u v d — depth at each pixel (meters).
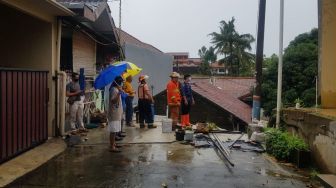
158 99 24.44
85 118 13.38
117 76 9.40
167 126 12.53
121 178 7.36
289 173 7.97
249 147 10.35
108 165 8.30
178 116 13.39
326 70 10.34
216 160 8.97
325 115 8.30
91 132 12.33
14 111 8.32
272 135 9.74
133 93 13.88
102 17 14.11
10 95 8.11
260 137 10.85
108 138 11.27
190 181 7.27
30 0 9.11
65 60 13.29
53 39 10.96
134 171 7.88
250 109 28.50
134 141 11.00
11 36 10.96
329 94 10.30
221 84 38.97
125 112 13.84
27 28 10.89
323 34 10.36
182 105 13.35
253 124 11.65
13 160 8.26
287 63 25.30
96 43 16.11
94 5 12.45
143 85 13.47
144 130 13.05
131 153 9.51
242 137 11.97
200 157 9.24
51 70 10.88
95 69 16.05
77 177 7.36
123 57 17.28
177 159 8.99
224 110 24.25
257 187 6.98
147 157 9.13
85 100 13.73
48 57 10.88
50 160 8.64
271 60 27.34
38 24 10.87
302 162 8.45
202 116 24.88
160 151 9.81
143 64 19.78
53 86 10.97
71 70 13.10
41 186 6.76
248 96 33.56
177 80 13.27
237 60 59.72
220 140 11.34
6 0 8.35
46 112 10.39
